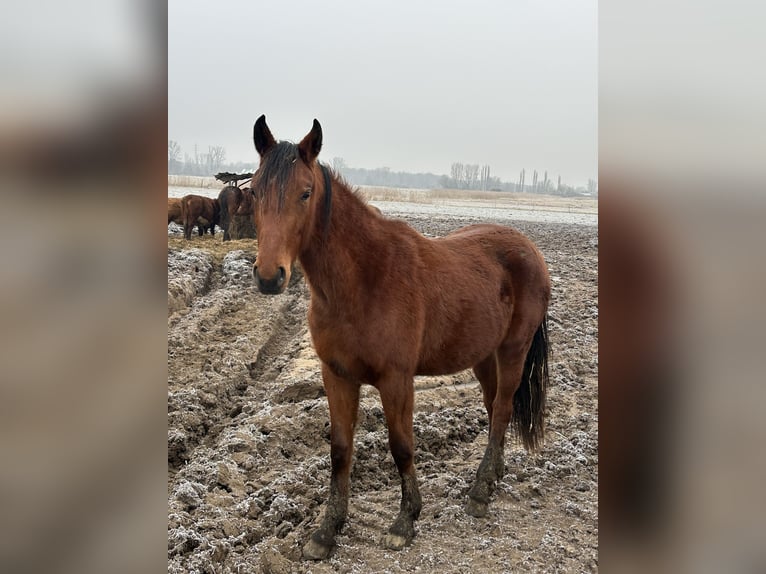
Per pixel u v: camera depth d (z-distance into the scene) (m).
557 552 3.30
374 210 3.55
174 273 9.63
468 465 4.43
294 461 4.43
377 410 5.09
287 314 9.15
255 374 6.55
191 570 2.86
